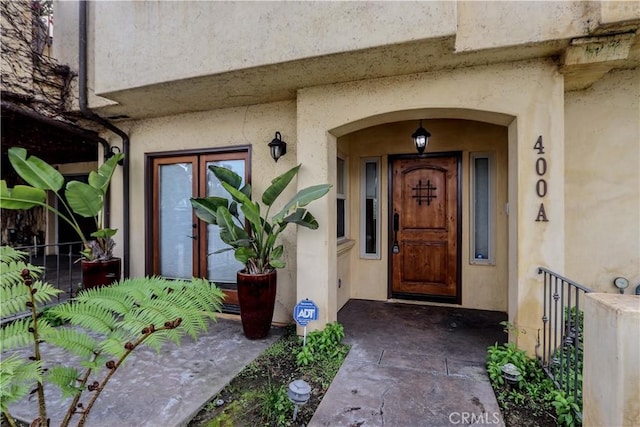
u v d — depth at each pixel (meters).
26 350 3.36
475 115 3.30
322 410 2.38
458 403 2.45
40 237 9.00
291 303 4.18
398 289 5.06
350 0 2.83
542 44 2.69
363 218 5.19
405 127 4.94
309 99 3.63
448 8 2.60
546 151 2.93
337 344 3.46
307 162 3.64
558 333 2.91
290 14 3.01
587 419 1.72
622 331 1.48
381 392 2.61
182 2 3.41
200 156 4.66
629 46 2.63
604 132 3.52
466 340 3.60
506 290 4.51
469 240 4.68
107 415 2.30
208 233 4.66
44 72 4.39
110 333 1.82
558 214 2.92
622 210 3.49
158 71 3.52
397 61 3.01
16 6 4.15
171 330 1.82
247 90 3.77
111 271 4.43
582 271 3.59
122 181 5.02
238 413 2.37
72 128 4.75
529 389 2.55
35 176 3.94
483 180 4.68
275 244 4.20
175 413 2.34
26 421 2.22
